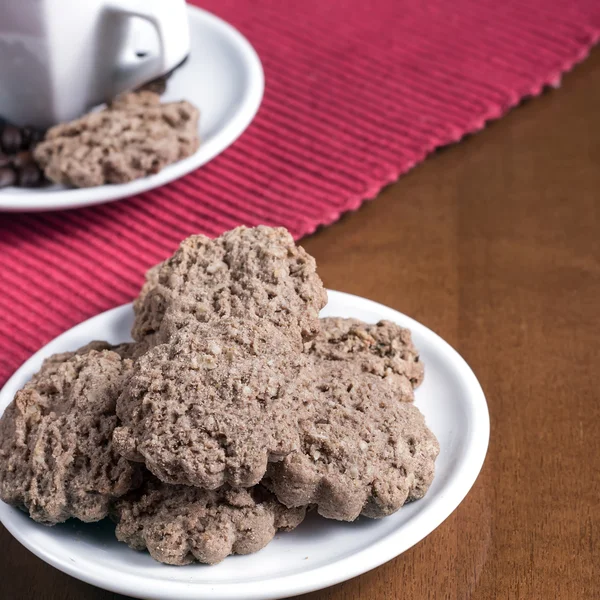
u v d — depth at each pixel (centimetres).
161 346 57
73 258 70
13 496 57
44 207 69
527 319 68
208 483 55
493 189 74
